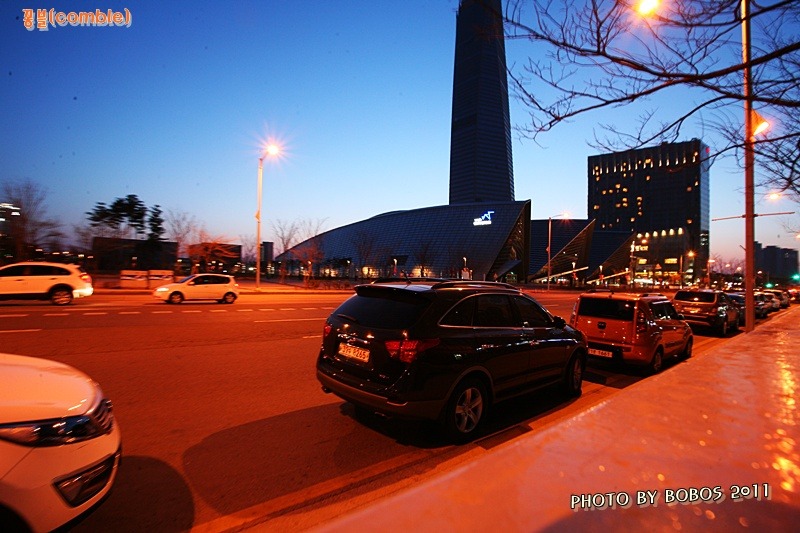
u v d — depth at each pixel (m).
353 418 5.27
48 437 2.40
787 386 2.92
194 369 7.30
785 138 3.33
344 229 123.88
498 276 92.00
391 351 4.36
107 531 2.91
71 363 7.44
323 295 31.55
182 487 3.53
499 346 5.10
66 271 17.61
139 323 12.46
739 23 2.64
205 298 21.03
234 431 4.77
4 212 29.28
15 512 2.22
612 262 121.31
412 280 5.65
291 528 3.01
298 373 7.23
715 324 14.91
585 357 6.89
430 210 101.00
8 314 13.70
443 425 4.52
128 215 35.19
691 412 2.05
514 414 5.73
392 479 3.78
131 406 5.43
